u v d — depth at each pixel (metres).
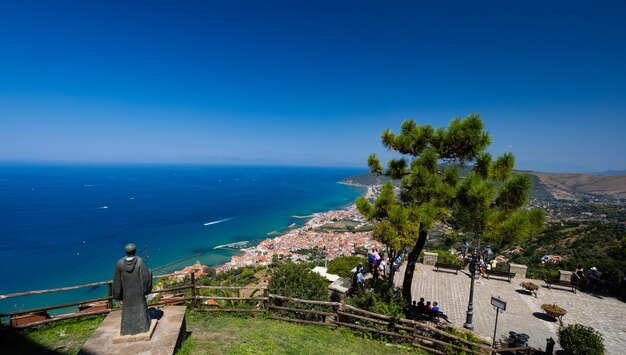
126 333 6.92
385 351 9.61
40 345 7.50
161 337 7.13
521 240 10.18
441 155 13.27
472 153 12.30
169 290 10.02
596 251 32.12
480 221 10.77
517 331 12.42
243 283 34.84
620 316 14.06
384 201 12.66
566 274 18.09
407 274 13.81
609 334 12.41
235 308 10.72
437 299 15.34
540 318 13.67
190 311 10.36
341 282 14.85
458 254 23.86
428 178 11.45
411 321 10.23
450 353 9.66
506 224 10.32
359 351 9.21
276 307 10.83
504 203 10.98
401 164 14.14
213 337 8.60
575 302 15.52
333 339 9.77
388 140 14.01
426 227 11.38
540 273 19.19
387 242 13.98
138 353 6.52
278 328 9.96
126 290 6.90
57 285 40.72
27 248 59.56
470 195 10.51
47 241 65.31
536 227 10.23
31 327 8.16
